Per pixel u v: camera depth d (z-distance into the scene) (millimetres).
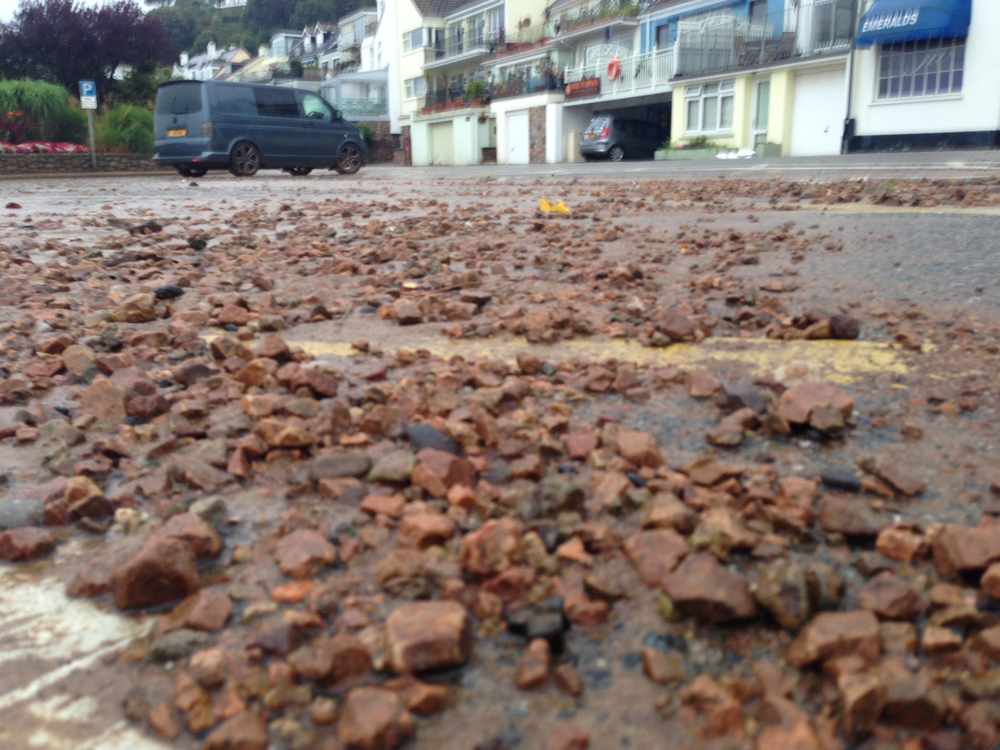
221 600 1304
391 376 2430
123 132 23609
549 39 36375
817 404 1942
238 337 2967
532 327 2822
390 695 1062
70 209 9102
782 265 4027
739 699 1085
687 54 27141
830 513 1469
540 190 10711
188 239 5812
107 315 3320
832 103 22531
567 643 1210
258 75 72188
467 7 44188
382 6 52500
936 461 1780
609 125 27578
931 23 18875
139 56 33094
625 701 1099
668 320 2775
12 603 1388
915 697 1025
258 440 1865
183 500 1695
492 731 1057
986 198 6680
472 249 4887
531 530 1449
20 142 22734
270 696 1103
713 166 16094
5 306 3631
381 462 1686
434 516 1461
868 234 4816
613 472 1633
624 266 3812
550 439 1828
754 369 2426
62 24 31391
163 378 2451
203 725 1086
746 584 1234
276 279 4180
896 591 1251
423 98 47812
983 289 3301
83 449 1995
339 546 1474
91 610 1364
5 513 1638
